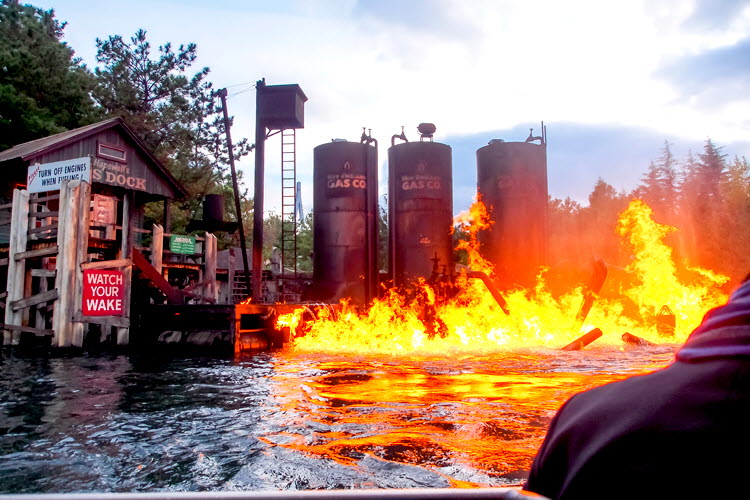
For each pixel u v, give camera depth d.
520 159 19.47
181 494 1.13
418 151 19.09
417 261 18.75
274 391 7.73
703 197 46.69
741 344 0.75
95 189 14.93
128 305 14.24
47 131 25.30
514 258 19.12
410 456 4.40
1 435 5.30
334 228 19.03
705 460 0.70
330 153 19.33
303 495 1.13
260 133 19.12
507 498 0.92
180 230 34.75
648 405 0.79
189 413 6.28
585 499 0.79
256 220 18.78
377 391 7.59
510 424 5.46
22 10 29.45
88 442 5.02
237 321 13.24
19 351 13.09
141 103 35.72
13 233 14.11
